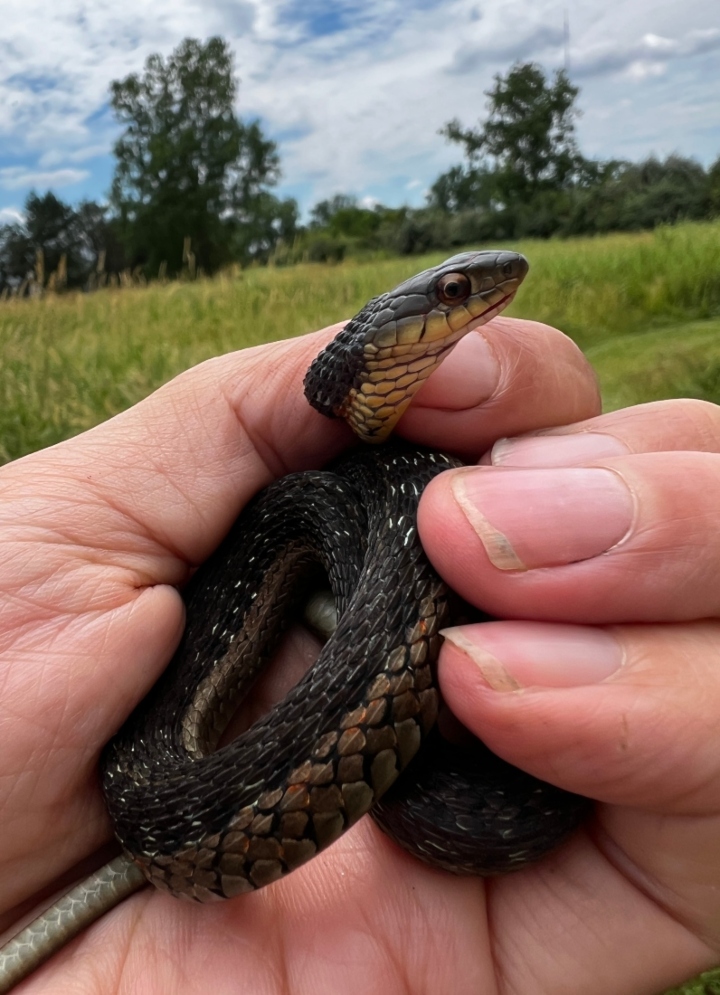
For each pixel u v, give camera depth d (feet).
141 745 0.30
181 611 0.32
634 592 0.24
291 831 0.26
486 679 0.24
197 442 0.33
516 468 0.26
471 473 0.27
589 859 0.30
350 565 0.31
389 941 0.29
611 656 0.24
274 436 0.34
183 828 0.26
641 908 0.29
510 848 0.27
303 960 0.28
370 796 0.26
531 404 0.32
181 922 0.29
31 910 0.30
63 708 0.29
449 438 0.33
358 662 0.27
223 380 0.34
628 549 0.24
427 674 0.26
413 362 0.31
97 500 0.32
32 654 0.29
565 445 0.30
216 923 0.29
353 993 0.28
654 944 0.29
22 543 0.30
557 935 0.29
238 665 0.34
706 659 0.24
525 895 0.30
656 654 0.24
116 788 0.28
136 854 0.27
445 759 0.29
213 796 0.26
